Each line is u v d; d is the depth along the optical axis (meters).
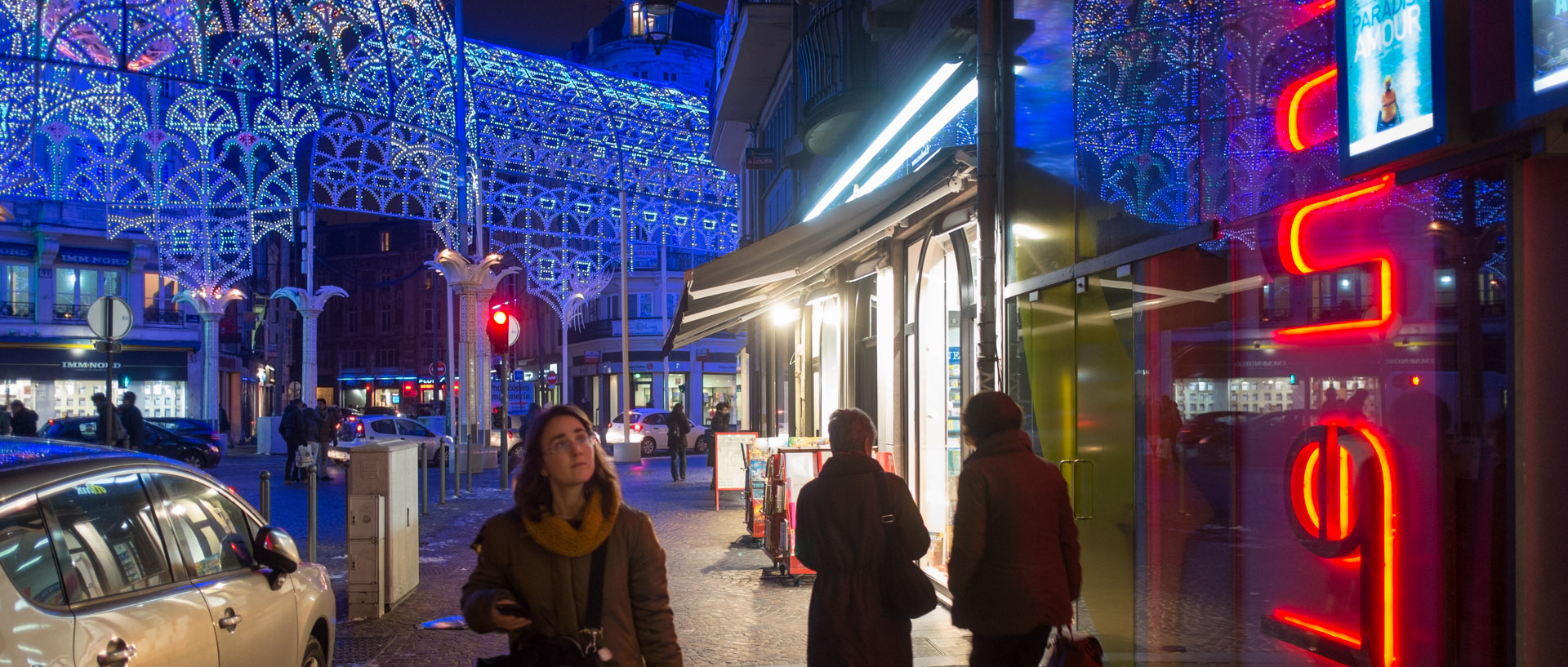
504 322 18.67
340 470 24.03
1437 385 3.36
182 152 24.64
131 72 19.33
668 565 10.10
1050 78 6.50
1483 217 3.17
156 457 3.82
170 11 19.53
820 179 14.61
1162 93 5.18
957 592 3.88
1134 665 5.30
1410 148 3.19
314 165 24.34
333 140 24.11
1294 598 4.16
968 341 8.59
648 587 2.85
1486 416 3.15
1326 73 3.95
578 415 2.81
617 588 2.79
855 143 12.04
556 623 2.76
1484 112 3.00
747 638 7.08
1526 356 2.97
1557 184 2.97
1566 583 3.00
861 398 12.30
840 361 12.64
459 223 25.88
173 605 3.34
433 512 15.00
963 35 7.88
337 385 83.94
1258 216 4.36
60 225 39.16
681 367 55.31
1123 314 5.48
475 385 25.50
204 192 24.84
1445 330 3.32
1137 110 5.41
